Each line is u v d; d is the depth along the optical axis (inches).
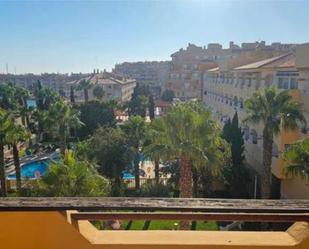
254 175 1040.2
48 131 1566.2
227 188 1009.5
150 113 2586.1
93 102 1840.6
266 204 91.7
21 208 88.4
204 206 88.4
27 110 1993.1
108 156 1073.5
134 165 1123.9
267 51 1443.2
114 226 514.0
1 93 2871.6
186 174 699.4
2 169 1021.2
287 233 100.8
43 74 6683.1
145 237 96.9
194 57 3890.3
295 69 823.1
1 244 90.1
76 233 91.1
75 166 607.2
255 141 1061.8
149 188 1031.6
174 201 92.5
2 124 1002.7
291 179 837.8
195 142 680.4
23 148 1700.3
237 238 97.3
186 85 3627.0
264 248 93.5
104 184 659.4
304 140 625.3
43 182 601.3
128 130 1118.4
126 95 3946.9
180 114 681.6
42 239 90.6
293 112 741.9
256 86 1056.2
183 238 97.1
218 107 1643.7
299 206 90.6
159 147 700.0
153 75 6023.6
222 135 1007.0
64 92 4480.8
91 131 1801.2
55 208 88.7
